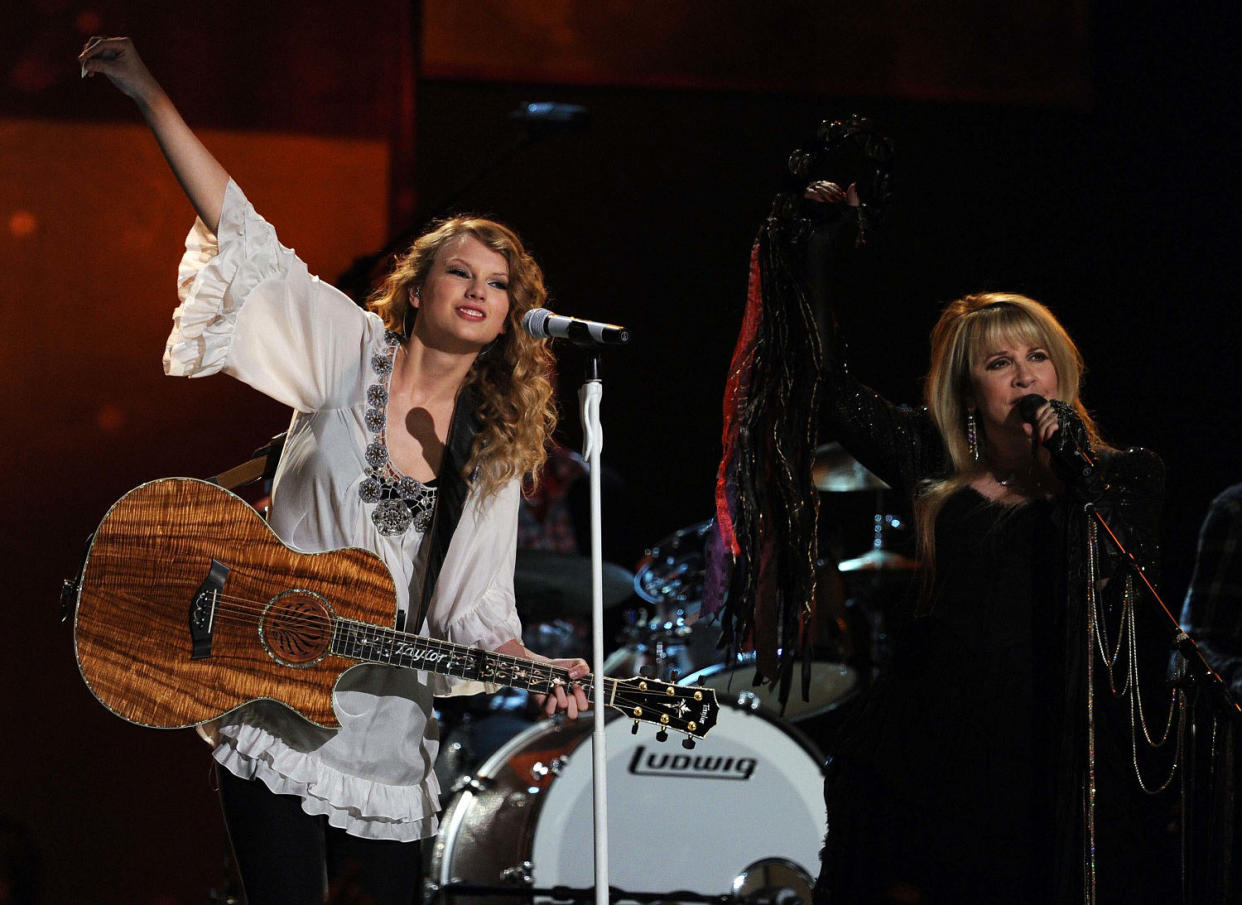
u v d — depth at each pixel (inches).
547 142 975.0
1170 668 435.8
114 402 724.7
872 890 398.9
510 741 647.1
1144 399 949.2
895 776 400.2
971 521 411.5
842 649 722.8
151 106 376.5
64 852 699.4
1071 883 381.4
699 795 630.5
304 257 747.4
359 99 759.7
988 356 422.6
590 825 617.6
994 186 987.3
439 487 417.1
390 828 402.9
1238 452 927.0
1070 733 385.7
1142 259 957.8
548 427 446.9
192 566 383.2
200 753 718.5
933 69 883.4
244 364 398.3
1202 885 409.1
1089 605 392.8
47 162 723.4
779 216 425.7
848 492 969.5
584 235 981.8
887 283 992.9
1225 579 521.3
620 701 419.8
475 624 418.9
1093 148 964.6
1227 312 932.0
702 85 863.1
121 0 732.7
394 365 417.1
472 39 837.2
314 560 392.8
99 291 726.5
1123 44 919.7
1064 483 399.9
